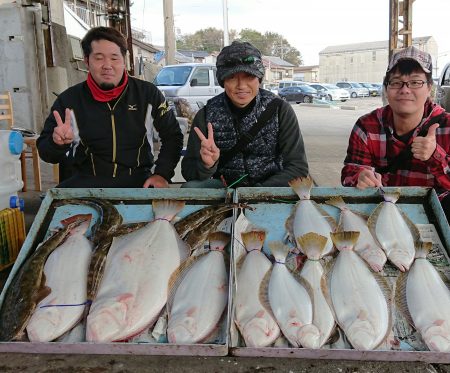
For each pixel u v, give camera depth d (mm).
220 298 2076
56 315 1980
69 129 2828
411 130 3027
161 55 38375
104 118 3355
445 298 2062
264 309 2018
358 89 43094
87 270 2229
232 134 3268
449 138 2961
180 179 4992
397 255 2297
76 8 23281
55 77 9891
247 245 2346
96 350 1854
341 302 2053
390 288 2180
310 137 11719
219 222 2527
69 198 2764
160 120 3496
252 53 3062
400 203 2615
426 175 3068
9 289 2182
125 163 3443
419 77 2816
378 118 3141
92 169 3455
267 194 2703
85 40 3240
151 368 1784
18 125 9445
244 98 3143
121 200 2766
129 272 2152
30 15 9195
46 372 1768
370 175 2689
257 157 3318
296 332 1904
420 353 1795
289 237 2457
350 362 1807
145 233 2395
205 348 1833
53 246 2361
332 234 2314
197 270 2207
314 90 32125
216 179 3373
